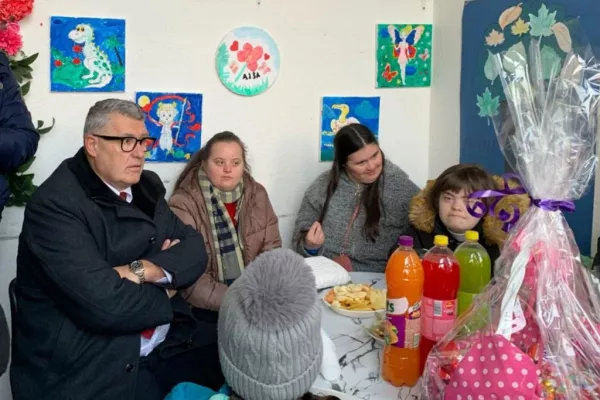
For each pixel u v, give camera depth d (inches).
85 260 62.9
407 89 114.7
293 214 110.3
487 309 45.4
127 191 73.5
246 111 102.9
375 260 100.0
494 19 98.0
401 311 48.5
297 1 103.2
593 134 45.9
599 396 41.6
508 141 50.9
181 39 96.0
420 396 46.3
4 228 88.4
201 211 89.4
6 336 58.4
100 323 62.4
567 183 44.9
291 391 43.3
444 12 110.3
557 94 45.4
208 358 76.8
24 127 74.8
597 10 81.0
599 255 70.5
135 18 92.7
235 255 91.2
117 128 67.1
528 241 45.1
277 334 41.6
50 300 65.7
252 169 105.3
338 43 107.6
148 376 69.7
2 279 89.4
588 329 44.3
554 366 42.3
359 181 98.5
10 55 84.1
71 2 88.2
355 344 58.0
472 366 40.8
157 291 66.0
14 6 81.7
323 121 108.7
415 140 117.3
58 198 64.6
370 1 108.5
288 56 104.3
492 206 58.7
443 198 74.8
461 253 56.7
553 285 44.3
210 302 84.6
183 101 97.5
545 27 88.5
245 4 99.4
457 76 108.2
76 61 89.4
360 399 47.7
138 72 94.2
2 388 89.4
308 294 43.8
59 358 64.1
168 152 97.8
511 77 47.2
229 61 99.5
